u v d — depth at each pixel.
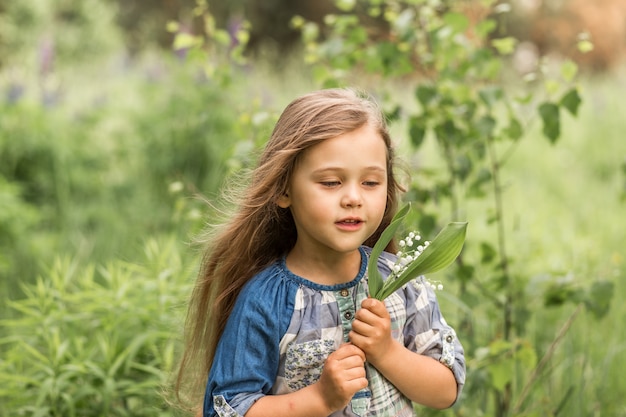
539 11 19.11
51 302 3.78
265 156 2.33
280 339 2.27
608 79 14.89
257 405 2.20
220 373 2.29
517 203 7.70
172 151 7.74
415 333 2.40
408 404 2.42
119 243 6.43
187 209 4.37
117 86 10.28
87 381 3.53
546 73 3.90
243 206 2.39
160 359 3.52
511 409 3.92
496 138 4.02
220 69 4.58
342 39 4.21
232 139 7.15
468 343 3.68
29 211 6.48
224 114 7.54
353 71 4.57
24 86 8.07
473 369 3.43
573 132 10.60
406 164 2.73
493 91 3.76
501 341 3.35
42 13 15.88
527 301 4.10
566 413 4.03
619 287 5.19
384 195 2.22
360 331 2.18
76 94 10.59
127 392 3.39
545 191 8.38
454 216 4.14
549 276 3.78
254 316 2.28
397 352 2.23
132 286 3.94
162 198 7.51
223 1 21.39
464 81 4.12
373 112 2.25
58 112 8.39
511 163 9.38
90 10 17.69
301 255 2.35
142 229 6.74
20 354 3.67
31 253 6.03
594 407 4.00
